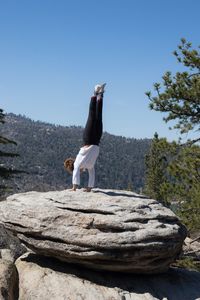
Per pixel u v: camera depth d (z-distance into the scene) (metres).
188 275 12.84
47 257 12.21
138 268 11.36
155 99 18.62
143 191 47.75
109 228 10.88
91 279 11.45
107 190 12.73
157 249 10.90
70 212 11.23
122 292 11.21
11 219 11.66
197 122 18.78
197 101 18.17
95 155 12.23
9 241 14.61
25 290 11.12
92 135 12.16
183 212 18.28
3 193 29.41
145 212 11.43
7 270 11.10
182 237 11.59
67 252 11.02
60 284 11.13
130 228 10.88
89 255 10.80
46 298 10.80
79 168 12.29
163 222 11.50
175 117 18.80
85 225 10.95
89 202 11.48
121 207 11.34
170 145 18.73
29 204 11.73
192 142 18.83
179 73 18.42
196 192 17.89
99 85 12.03
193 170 18.05
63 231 11.01
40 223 11.23
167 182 19.06
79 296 10.83
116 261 11.05
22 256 12.68
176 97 18.11
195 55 18.22
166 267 12.13
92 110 12.07
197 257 19.84
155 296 11.35
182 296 11.73
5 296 10.34
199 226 18.28
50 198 11.80
